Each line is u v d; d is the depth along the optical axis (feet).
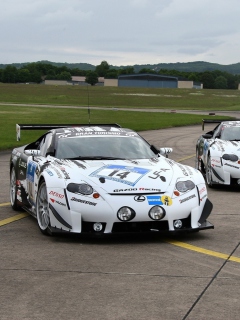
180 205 21.38
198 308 14.02
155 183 21.72
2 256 19.42
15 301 14.61
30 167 25.95
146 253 19.90
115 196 21.08
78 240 22.07
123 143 25.77
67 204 21.31
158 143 73.61
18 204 28.76
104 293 15.25
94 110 175.01
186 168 23.80
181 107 226.58
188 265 18.21
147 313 13.65
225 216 27.43
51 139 26.35
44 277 16.83
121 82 542.57
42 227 23.21
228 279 16.60
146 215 20.90
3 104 209.97
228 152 36.78
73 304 14.37
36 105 206.80
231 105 258.16
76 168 22.74
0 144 69.10
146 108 207.31
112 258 19.19
